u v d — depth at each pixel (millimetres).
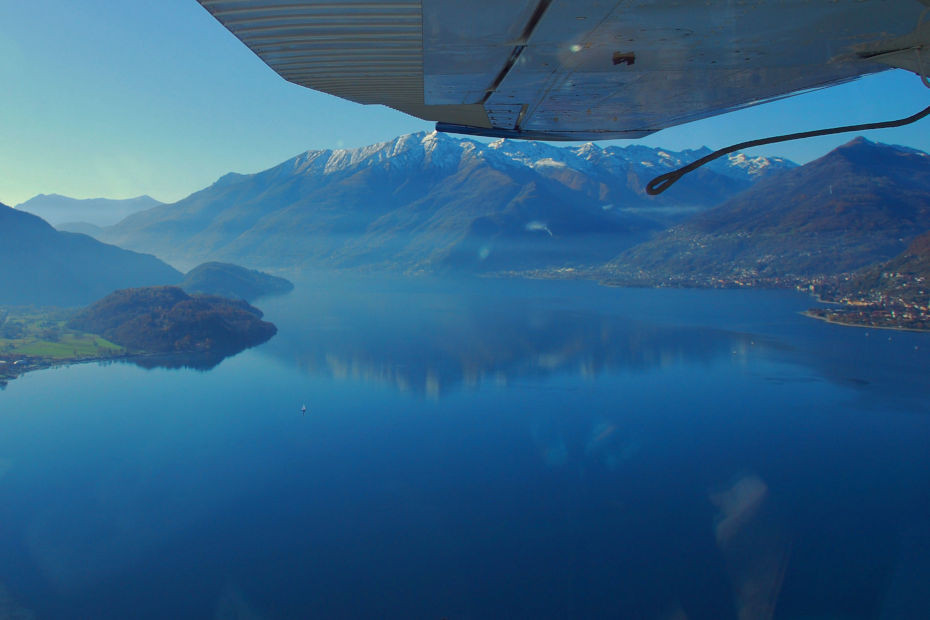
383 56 2260
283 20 1936
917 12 2068
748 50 2334
